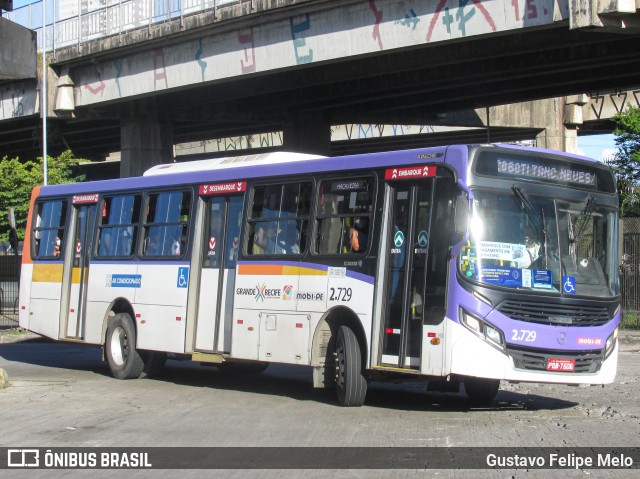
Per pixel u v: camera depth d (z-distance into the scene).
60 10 32.44
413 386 15.51
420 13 21.52
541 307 11.22
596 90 31.62
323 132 35.38
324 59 23.77
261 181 14.09
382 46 22.42
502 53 23.94
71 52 31.81
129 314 16.34
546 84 30.11
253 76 26.22
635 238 27.02
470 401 13.02
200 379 16.48
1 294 34.56
